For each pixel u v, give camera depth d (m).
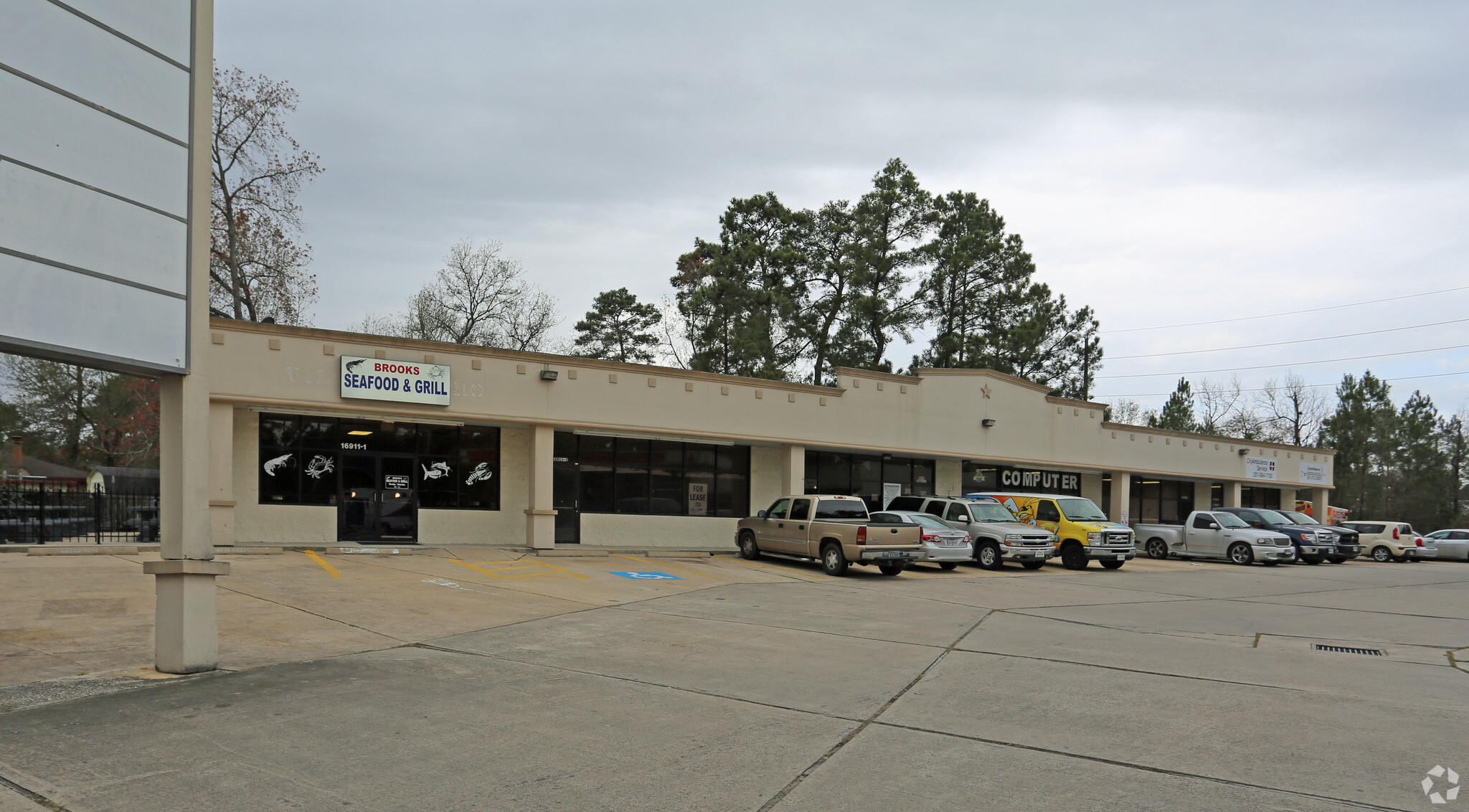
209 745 6.66
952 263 47.09
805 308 48.72
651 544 27.05
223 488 20.12
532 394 24.05
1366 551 40.94
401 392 22.05
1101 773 6.49
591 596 16.05
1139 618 15.71
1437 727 8.08
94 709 7.59
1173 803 5.84
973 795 5.96
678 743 7.08
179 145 9.45
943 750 7.05
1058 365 56.16
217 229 36.66
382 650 10.64
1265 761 6.86
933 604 16.72
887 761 6.72
